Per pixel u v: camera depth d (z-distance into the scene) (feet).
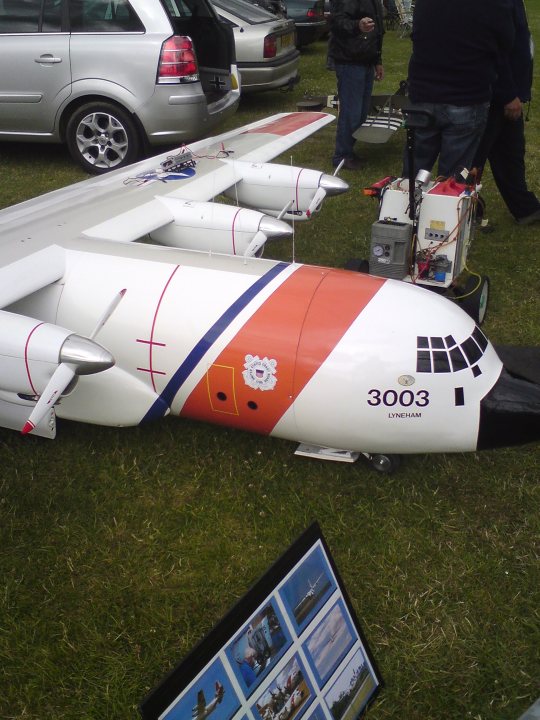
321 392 12.59
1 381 12.05
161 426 15.62
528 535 12.65
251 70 38.11
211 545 12.59
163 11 27.07
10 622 11.10
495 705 9.87
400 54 55.11
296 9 55.06
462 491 13.67
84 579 11.92
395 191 18.24
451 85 20.13
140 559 12.30
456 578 11.79
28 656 10.60
